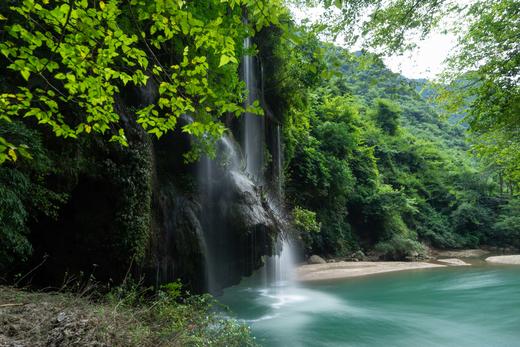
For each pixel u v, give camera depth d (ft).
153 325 14.28
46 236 23.58
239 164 40.09
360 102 171.94
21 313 12.43
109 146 24.32
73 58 9.54
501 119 25.09
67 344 10.42
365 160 104.78
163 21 9.83
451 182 137.08
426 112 230.07
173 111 11.10
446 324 31.12
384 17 22.16
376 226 94.53
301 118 74.74
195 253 30.71
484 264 77.61
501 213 126.11
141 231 24.56
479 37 24.39
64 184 21.59
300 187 72.64
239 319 31.94
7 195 15.65
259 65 54.29
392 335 27.96
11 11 17.39
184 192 32.83
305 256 72.74
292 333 28.12
